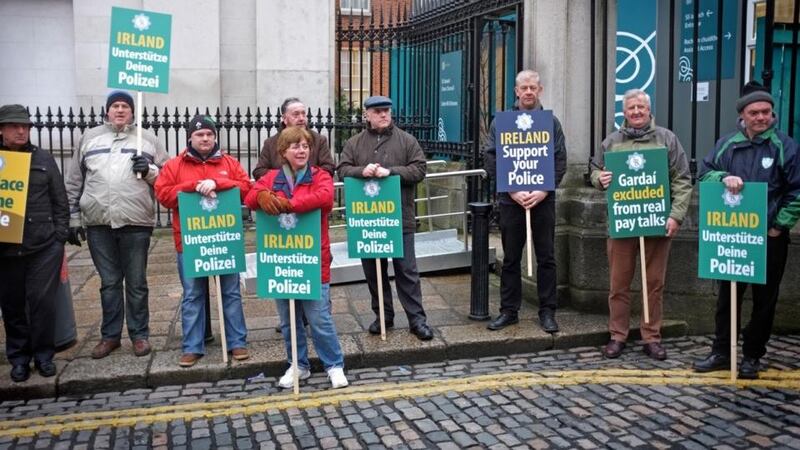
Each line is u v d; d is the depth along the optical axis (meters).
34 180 5.69
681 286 6.80
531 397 5.36
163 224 11.95
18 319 5.69
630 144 6.12
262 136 12.59
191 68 12.20
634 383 5.58
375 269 6.57
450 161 11.48
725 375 5.67
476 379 5.73
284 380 5.70
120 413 5.24
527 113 6.31
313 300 5.59
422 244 9.28
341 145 12.66
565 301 7.25
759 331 5.57
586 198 7.07
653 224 6.00
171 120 12.23
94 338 6.59
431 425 4.93
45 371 5.71
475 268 6.89
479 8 9.76
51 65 12.28
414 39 12.61
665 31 8.95
